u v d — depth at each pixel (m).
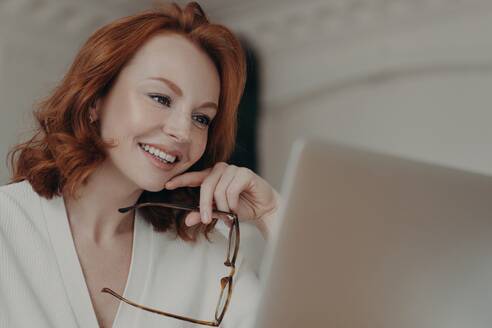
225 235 1.30
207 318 1.16
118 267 1.10
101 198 1.08
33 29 3.33
